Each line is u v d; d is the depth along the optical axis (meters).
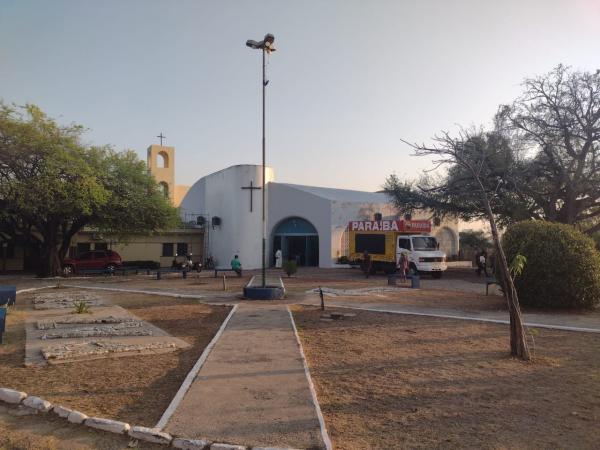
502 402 5.88
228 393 6.00
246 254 37.03
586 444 4.65
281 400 5.75
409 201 30.48
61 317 12.24
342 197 38.19
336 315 12.27
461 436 4.84
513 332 8.27
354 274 28.78
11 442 4.69
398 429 5.03
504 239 14.33
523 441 4.72
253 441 4.59
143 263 36.66
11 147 21.88
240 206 37.19
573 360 8.01
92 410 5.55
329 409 5.64
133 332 10.13
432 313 13.09
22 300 16.27
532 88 23.58
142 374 7.05
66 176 23.92
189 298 16.59
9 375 7.00
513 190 24.56
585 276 13.18
